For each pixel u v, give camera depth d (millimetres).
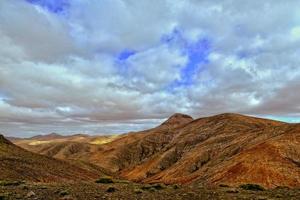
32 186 30906
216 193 25688
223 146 136750
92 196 23547
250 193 26297
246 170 91125
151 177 144250
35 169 67000
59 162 88062
